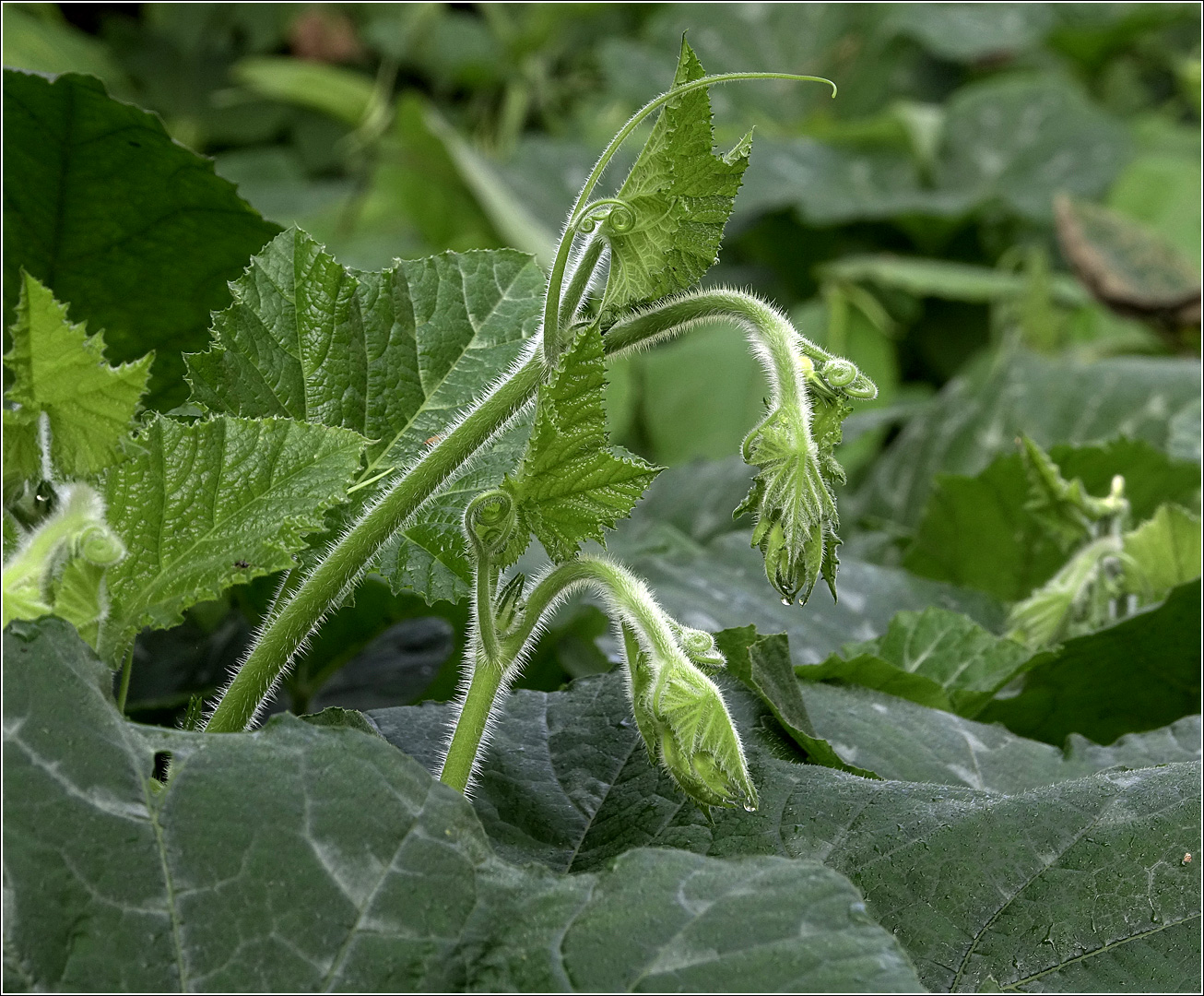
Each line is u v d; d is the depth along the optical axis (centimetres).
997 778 126
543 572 111
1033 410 213
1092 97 426
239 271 131
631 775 118
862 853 112
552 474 107
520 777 118
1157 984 107
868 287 319
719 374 294
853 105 398
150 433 110
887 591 163
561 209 315
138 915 98
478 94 389
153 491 109
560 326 110
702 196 108
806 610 155
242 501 110
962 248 348
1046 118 349
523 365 112
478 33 391
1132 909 109
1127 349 285
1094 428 208
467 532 107
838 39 394
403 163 316
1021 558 182
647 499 200
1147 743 131
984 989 108
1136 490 178
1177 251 275
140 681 152
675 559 164
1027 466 150
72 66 328
